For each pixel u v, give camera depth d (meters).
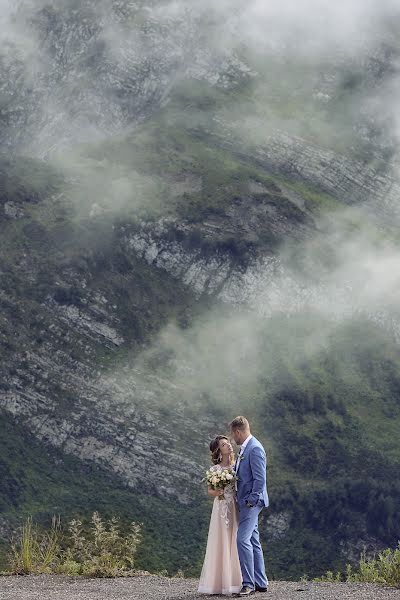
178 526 137.38
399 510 135.00
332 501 139.50
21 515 130.88
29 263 183.00
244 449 21.45
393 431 157.88
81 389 162.62
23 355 165.25
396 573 23.72
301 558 131.62
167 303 184.38
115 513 136.88
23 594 20.62
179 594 21.16
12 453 147.62
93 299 178.75
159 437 154.50
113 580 25.00
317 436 155.62
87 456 152.00
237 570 21.28
